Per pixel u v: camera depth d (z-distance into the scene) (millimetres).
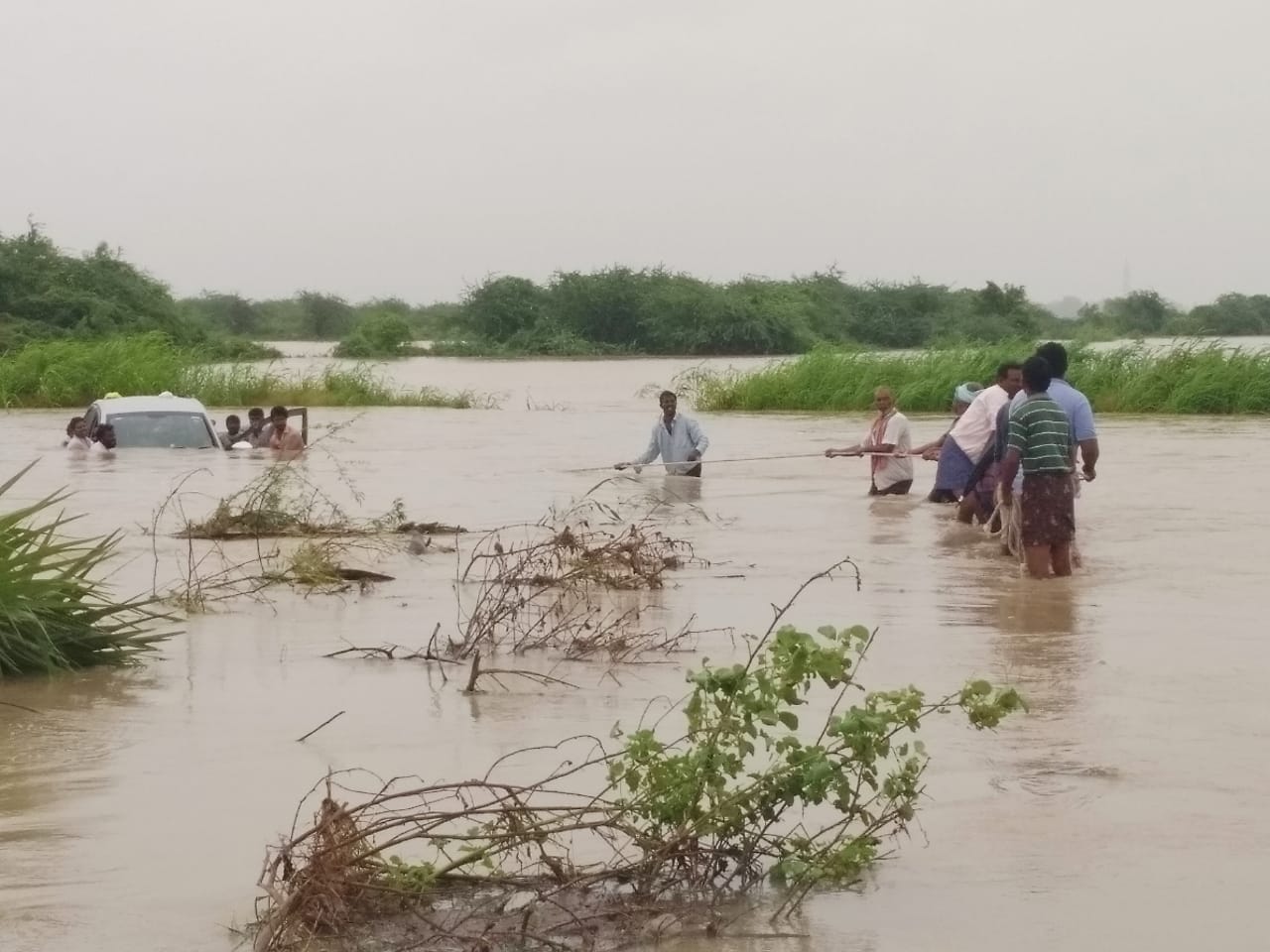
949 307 90750
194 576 11117
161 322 63531
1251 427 28422
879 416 17453
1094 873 5000
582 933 4602
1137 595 10453
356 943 4527
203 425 22281
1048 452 11234
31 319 59625
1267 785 5906
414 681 7809
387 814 5301
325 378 39688
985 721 5559
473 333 88625
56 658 8094
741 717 5234
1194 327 94875
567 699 7379
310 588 10719
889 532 14016
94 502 15867
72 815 5586
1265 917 4617
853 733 5090
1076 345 35719
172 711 7176
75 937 4488
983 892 4852
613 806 5184
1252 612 9750
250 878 4961
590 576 10719
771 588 10758
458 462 21344
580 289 87438
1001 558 12273
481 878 5004
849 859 4918
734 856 5145
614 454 22828
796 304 88188
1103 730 6727
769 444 25062
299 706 7258
